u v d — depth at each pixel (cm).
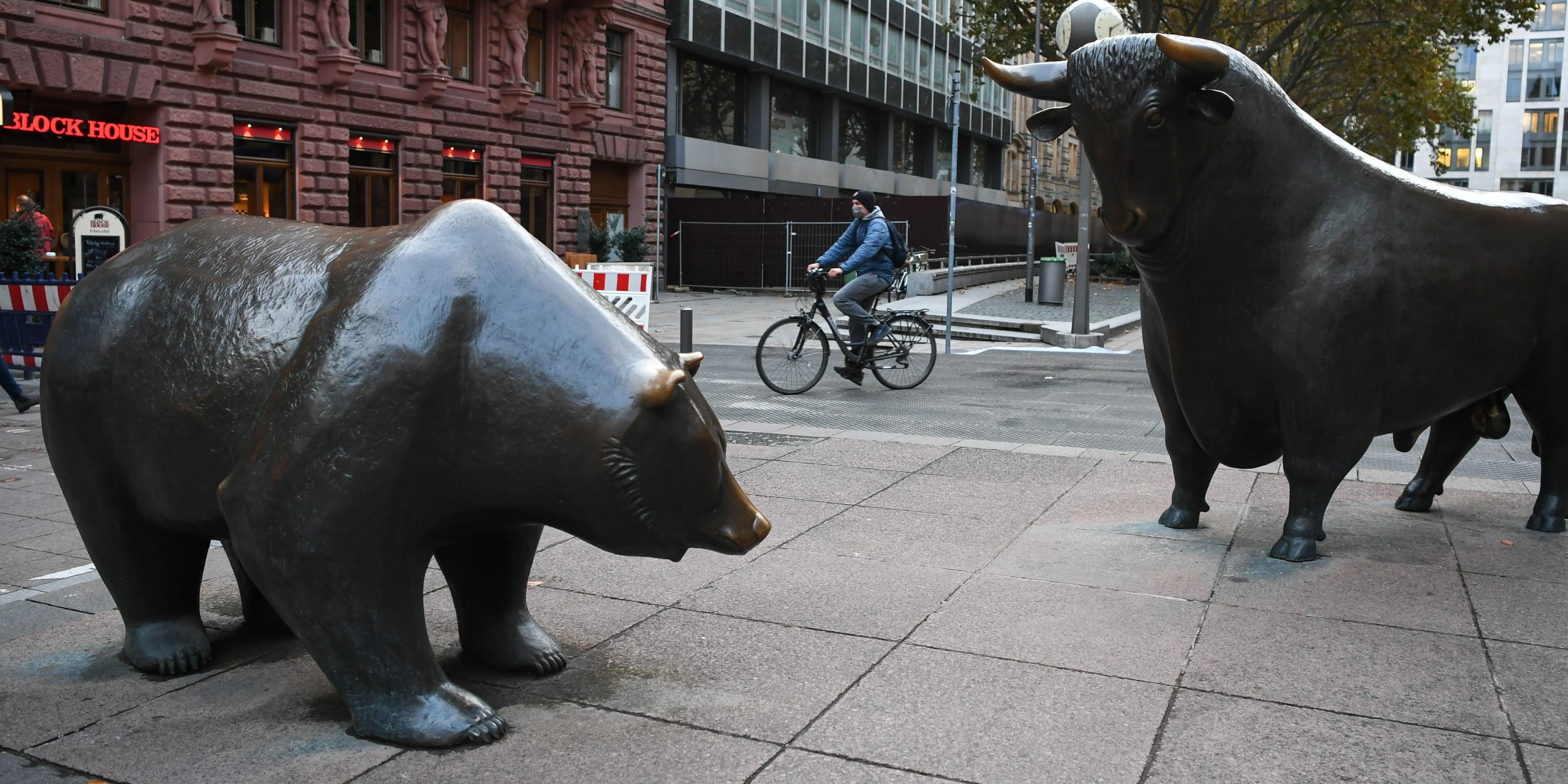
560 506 304
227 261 328
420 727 305
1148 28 2786
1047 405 1066
